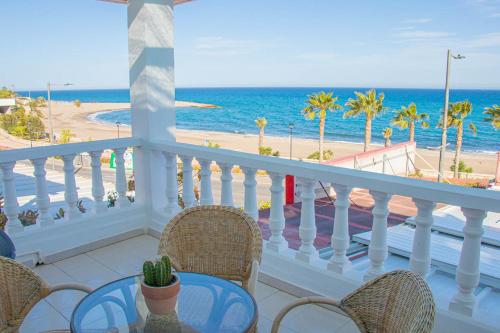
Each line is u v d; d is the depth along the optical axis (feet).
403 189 6.44
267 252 8.72
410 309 4.06
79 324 4.41
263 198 55.26
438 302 6.63
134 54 11.10
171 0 11.14
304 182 7.95
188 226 6.72
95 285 8.77
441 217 11.25
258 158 8.56
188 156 10.39
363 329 4.78
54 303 7.94
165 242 6.39
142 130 11.39
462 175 102.22
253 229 6.40
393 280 4.55
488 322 6.03
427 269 6.60
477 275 6.11
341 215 7.61
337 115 210.59
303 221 8.16
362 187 7.01
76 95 414.62
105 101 356.18
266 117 224.74
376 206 7.09
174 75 11.57
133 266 9.73
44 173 9.87
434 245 9.52
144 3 10.50
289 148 144.15
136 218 11.63
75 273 9.36
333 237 7.73
